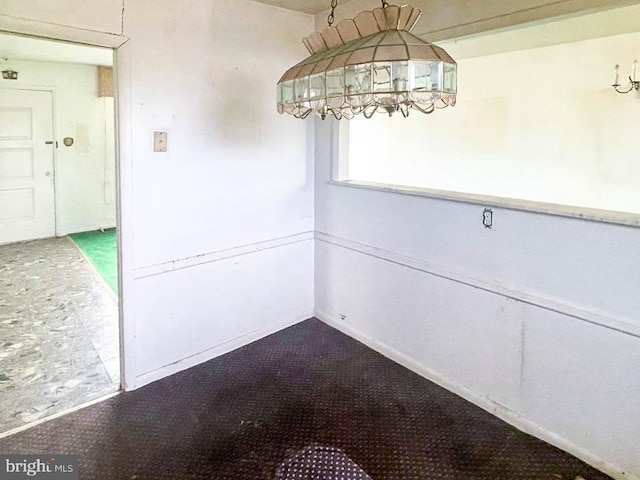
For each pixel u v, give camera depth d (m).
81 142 6.08
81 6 2.10
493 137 4.59
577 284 1.96
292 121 3.12
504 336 2.26
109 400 2.41
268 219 3.08
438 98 1.32
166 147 2.50
